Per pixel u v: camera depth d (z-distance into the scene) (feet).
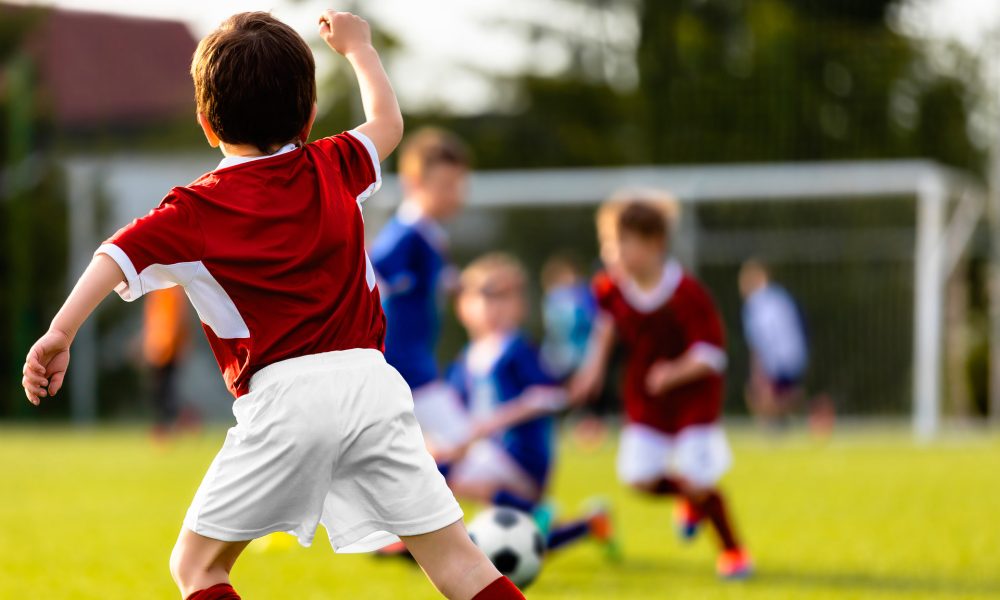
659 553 26.00
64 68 118.73
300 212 12.05
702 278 72.59
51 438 66.74
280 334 11.69
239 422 11.88
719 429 24.06
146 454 54.80
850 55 94.79
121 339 81.71
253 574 23.04
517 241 74.84
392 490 11.88
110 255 11.01
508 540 18.89
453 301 70.03
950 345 72.38
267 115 12.22
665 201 26.25
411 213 26.14
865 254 71.15
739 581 21.98
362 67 13.74
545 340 74.38
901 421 70.95
